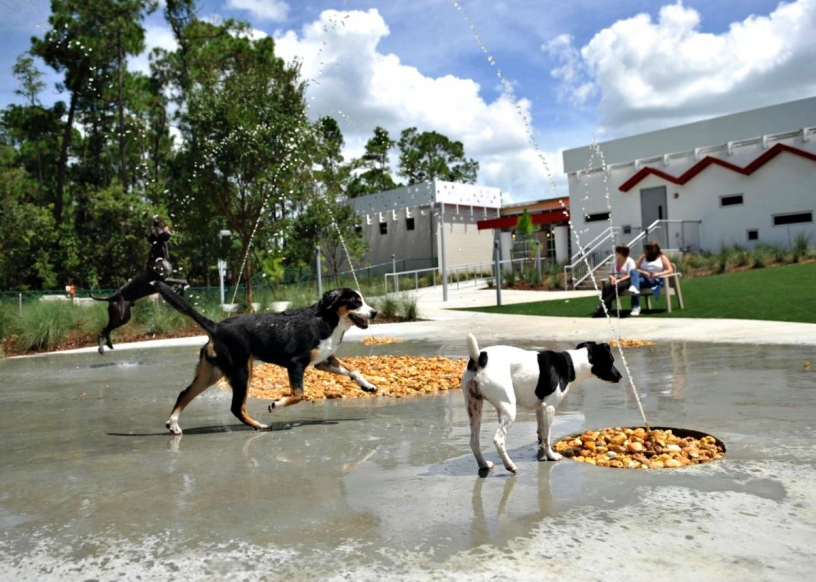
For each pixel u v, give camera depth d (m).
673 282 16.84
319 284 22.23
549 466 4.13
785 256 22.27
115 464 4.65
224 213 29.39
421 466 4.24
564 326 13.64
